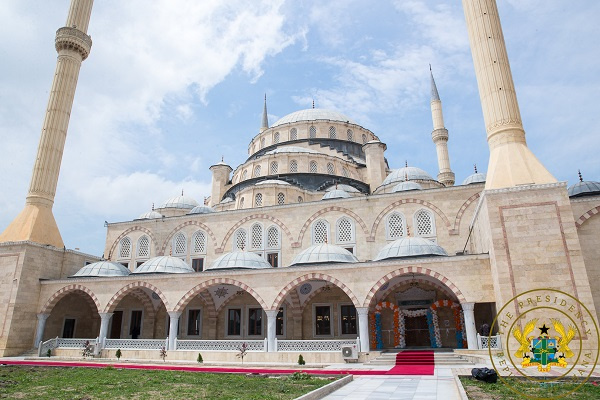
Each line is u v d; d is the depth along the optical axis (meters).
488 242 23.30
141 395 13.09
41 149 36.53
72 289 31.27
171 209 46.91
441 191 31.41
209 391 13.66
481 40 27.53
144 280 29.67
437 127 49.25
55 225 35.25
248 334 32.28
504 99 25.78
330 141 48.44
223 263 29.97
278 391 13.40
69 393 13.64
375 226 32.16
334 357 23.66
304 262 27.67
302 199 39.06
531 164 23.59
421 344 28.62
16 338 29.81
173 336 27.77
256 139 53.25
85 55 40.78
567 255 20.81
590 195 28.70
